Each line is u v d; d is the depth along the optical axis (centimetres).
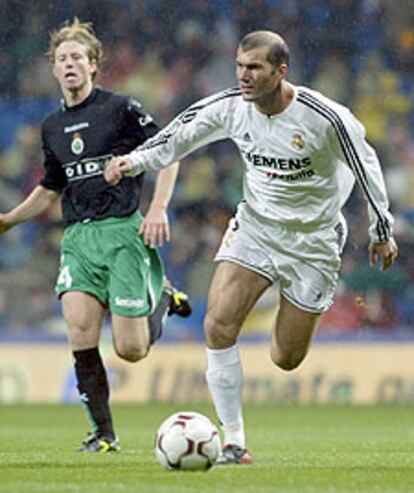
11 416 5638
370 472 2516
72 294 3253
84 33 3309
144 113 3306
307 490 2081
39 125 8219
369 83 8450
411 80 8506
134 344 3300
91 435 3297
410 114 8438
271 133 2730
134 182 3297
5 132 8169
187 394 6888
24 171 8088
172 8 8444
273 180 2783
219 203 7812
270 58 2620
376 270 7506
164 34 8444
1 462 2823
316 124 2688
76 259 3272
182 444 2442
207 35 8450
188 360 6950
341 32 8456
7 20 8288
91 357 3253
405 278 7569
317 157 2731
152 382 6900
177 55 8450
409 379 6962
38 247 7556
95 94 3306
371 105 8438
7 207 8006
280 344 2944
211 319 2789
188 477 2316
